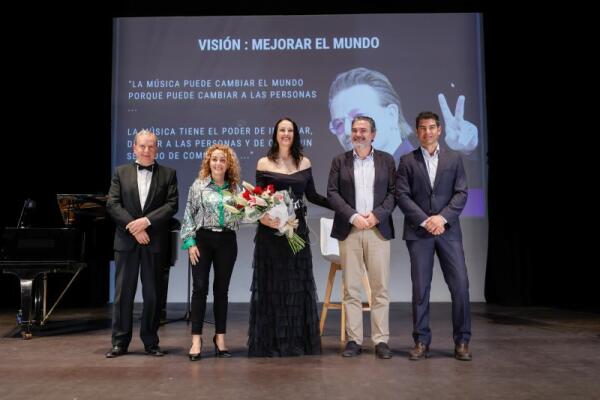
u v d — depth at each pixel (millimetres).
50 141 6785
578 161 6406
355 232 3393
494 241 6617
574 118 6371
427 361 3168
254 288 3428
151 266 3443
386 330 3363
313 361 3199
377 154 3477
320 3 6883
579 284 6559
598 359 3189
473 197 6750
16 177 6746
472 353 3389
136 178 3500
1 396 2457
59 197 4281
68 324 4984
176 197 3572
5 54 6684
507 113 6660
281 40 6867
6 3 6621
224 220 3361
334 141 6770
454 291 3275
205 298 3354
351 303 3410
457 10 6867
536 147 6594
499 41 6703
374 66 6836
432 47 6848
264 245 3459
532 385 2594
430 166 3375
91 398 2420
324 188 6715
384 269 3367
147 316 3439
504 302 6492
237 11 6887
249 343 3377
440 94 6805
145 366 3088
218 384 2658
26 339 4078
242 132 6793
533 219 6566
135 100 6820
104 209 4496
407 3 6867
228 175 3498
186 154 6785
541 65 6551
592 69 6152
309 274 3482
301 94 6820
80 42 6773
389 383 2654
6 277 6762
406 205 3312
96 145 6762
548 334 4148
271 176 3443
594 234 6418
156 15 6887
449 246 3301
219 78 6840
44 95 6773
